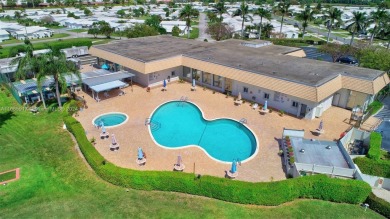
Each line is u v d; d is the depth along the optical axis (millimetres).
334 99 42000
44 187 25188
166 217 21359
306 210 22297
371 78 38312
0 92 48281
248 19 127062
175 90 47719
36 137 33625
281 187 22500
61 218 21250
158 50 54781
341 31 133500
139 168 27234
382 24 80250
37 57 37094
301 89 35812
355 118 37344
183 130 35188
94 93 45719
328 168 25312
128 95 45312
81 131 31859
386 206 21516
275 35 107938
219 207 22547
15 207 22672
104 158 28344
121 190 24594
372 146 29328
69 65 38781
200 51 53906
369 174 27828
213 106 41281
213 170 27141
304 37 112625
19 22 132250
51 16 144000
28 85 44594
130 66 48062
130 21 133125
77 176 26531
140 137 32844
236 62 46125
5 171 27359
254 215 21719
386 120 37938
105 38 103375
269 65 44656
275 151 30250
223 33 95750
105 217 21328
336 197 23109
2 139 33188
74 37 106062
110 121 36844
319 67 43938
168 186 24156
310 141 30781
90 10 181625
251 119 37312
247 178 25984
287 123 36281
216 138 33469
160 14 167750
